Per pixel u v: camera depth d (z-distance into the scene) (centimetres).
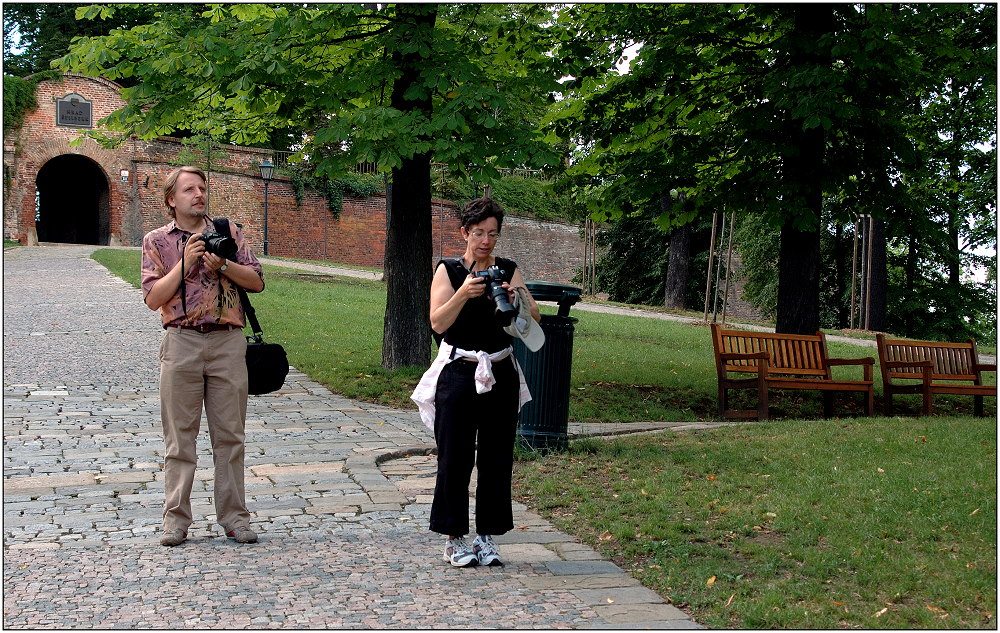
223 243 502
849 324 3378
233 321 525
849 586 464
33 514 571
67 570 466
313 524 563
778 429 905
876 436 850
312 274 2947
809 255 1291
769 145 1184
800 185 1198
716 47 1261
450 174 1012
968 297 3378
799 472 696
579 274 4862
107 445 767
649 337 1964
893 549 517
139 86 1004
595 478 684
